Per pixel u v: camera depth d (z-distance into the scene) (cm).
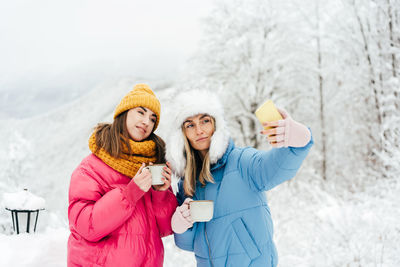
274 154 139
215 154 165
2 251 186
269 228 159
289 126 121
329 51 794
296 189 593
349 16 728
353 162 768
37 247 197
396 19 628
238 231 153
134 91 193
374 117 685
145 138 193
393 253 277
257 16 827
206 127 175
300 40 834
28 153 808
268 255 153
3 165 750
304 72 859
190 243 172
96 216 142
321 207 404
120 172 167
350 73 744
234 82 894
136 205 162
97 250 148
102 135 175
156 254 160
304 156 128
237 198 157
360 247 285
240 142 906
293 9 819
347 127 788
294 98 885
